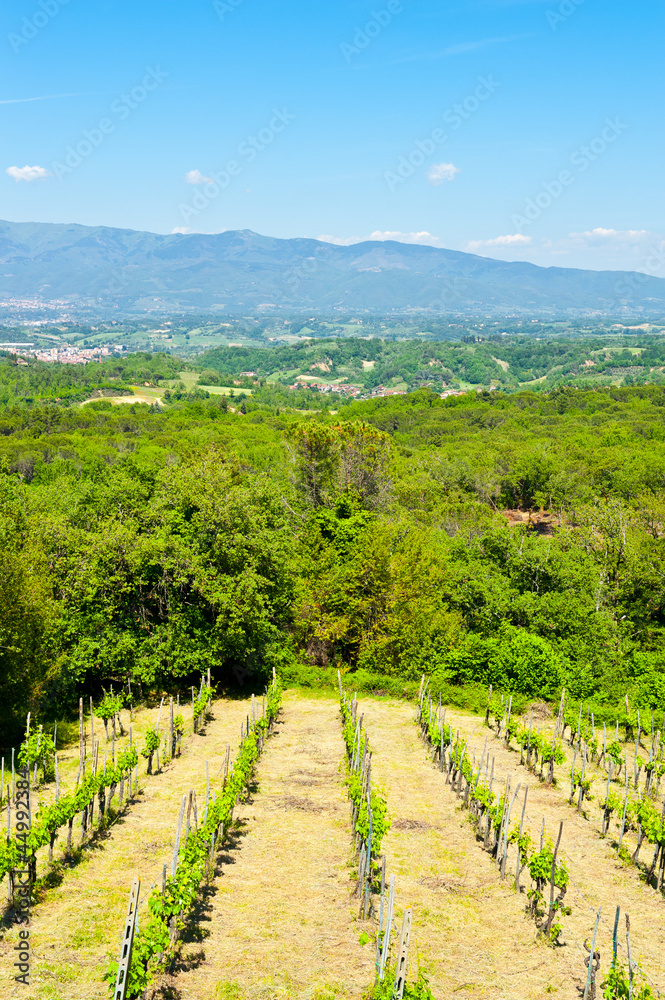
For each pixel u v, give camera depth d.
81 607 27.72
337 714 27.86
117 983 9.79
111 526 29.38
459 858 16.02
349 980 11.23
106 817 16.50
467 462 78.94
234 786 16.64
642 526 44.44
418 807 18.89
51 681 26.02
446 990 11.21
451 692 29.31
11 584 22.70
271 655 30.42
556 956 12.41
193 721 24.61
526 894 14.41
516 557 37.66
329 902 13.67
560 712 24.66
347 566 33.38
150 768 20.42
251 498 33.31
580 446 84.25
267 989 10.95
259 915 13.08
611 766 22.75
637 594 40.41
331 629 32.16
